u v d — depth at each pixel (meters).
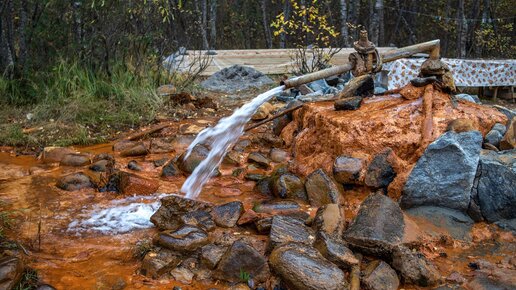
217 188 4.41
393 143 4.10
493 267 3.05
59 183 4.41
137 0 8.44
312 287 2.62
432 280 2.87
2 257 2.89
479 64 9.13
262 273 2.89
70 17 8.13
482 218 3.65
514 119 4.17
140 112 7.03
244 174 4.72
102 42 7.96
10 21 7.52
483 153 3.88
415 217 3.62
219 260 3.00
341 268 2.94
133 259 3.14
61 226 3.61
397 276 2.92
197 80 9.98
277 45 20.53
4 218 3.66
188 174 4.77
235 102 8.26
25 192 4.27
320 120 4.65
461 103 4.58
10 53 7.57
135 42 8.37
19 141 5.74
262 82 9.70
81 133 6.04
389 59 5.01
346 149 4.22
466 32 16.91
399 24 22.81
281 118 5.87
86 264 3.07
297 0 19.42
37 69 7.67
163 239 3.20
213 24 16.61
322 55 10.40
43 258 3.12
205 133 5.61
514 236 3.48
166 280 2.90
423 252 3.23
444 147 3.72
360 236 3.12
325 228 3.24
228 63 10.70
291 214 3.63
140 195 4.27
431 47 5.03
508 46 18.80
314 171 4.02
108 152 5.60
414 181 3.73
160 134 6.23
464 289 2.83
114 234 3.50
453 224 3.58
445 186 3.71
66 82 7.15
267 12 20.92
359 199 3.98
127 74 7.73
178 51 10.09
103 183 4.47
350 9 19.41
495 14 19.92
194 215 3.57
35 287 2.74
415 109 4.33
